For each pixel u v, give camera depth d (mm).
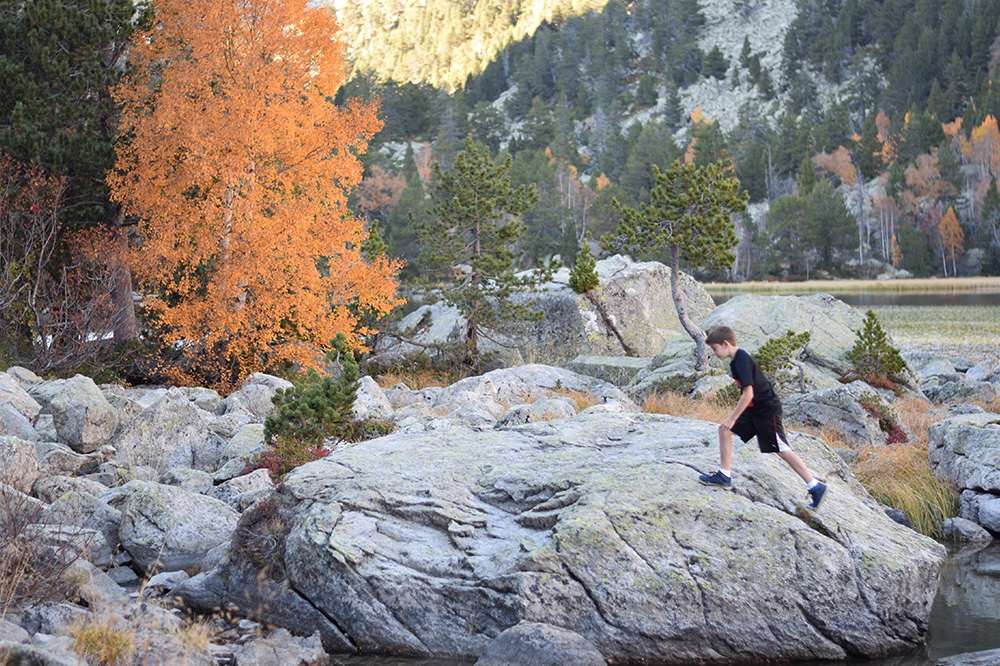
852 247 115375
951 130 140250
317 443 10367
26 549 6594
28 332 18828
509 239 25078
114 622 5660
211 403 14805
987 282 97875
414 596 6582
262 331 19031
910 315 49594
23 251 18812
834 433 13992
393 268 20109
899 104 158875
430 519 7137
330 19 19141
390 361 25719
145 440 11375
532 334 26609
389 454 8469
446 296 24641
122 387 17531
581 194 128375
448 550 6867
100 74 19391
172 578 7535
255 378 16125
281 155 19516
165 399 11828
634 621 6234
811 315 22266
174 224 18406
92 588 6625
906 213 123562
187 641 5789
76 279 19062
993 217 113562
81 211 20250
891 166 128000
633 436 8688
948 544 9969
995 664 5918
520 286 25516
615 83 198375
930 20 172375
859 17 183750
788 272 114688
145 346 19828
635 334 26578
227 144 18375
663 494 6883
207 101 18125
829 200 117500
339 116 19344
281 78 18578
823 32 185250
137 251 18734
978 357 28844
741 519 6660
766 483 7055
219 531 8320
